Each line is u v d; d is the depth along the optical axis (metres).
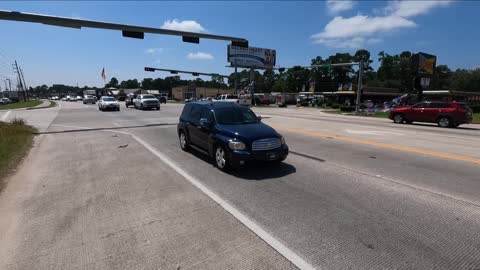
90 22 15.84
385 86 103.25
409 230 4.19
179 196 5.50
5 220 4.47
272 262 3.41
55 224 4.34
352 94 64.44
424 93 52.28
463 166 7.85
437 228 4.25
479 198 5.44
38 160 8.39
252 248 3.70
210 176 6.80
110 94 90.38
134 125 17.38
